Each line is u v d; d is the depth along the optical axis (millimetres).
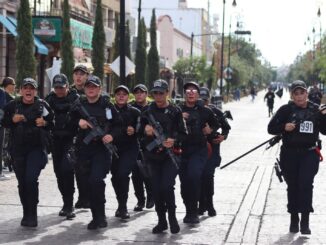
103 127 10883
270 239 10680
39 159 11219
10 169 17625
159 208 10875
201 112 11531
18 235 10641
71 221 11781
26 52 29891
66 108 11906
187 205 11750
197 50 116062
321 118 10766
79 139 11016
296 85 10742
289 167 10898
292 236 10914
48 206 13188
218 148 12609
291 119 10750
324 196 15016
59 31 36844
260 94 161875
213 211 12555
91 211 11477
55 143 11953
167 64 86375
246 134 35844
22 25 29875
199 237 10727
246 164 21391
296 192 11000
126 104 11930
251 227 11586
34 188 11109
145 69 50750
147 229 11242
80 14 47094
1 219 11875
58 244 10078
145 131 10867
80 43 43906
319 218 12492
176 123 10867
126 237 10625
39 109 11117
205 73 72375
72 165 11297
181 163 11547
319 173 18969
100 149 11031
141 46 50656
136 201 13984
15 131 11188
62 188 12117
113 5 59688
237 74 105000
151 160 10844
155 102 10977
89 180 10961
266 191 15602
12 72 37062
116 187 12031
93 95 10914
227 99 91688
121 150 11914
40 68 38344
